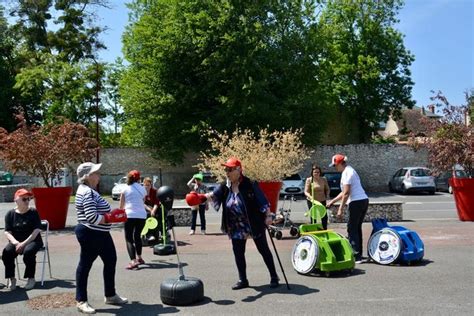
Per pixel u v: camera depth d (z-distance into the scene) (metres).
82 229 6.46
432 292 7.06
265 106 29.73
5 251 7.78
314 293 7.11
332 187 30.81
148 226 9.55
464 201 15.45
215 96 31.12
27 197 8.02
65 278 8.53
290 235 13.24
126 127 35.12
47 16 45.56
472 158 14.97
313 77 32.72
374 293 7.06
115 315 6.30
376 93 43.97
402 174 32.34
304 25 32.56
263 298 6.91
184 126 31.45
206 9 31.08
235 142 15.65
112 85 38.53
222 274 8.56
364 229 13.91
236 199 7.39
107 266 6.71
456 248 10.70
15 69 43.88
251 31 29.95
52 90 38.44
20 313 6.44
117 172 35.78
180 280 6.88
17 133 15.41
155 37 31.34
